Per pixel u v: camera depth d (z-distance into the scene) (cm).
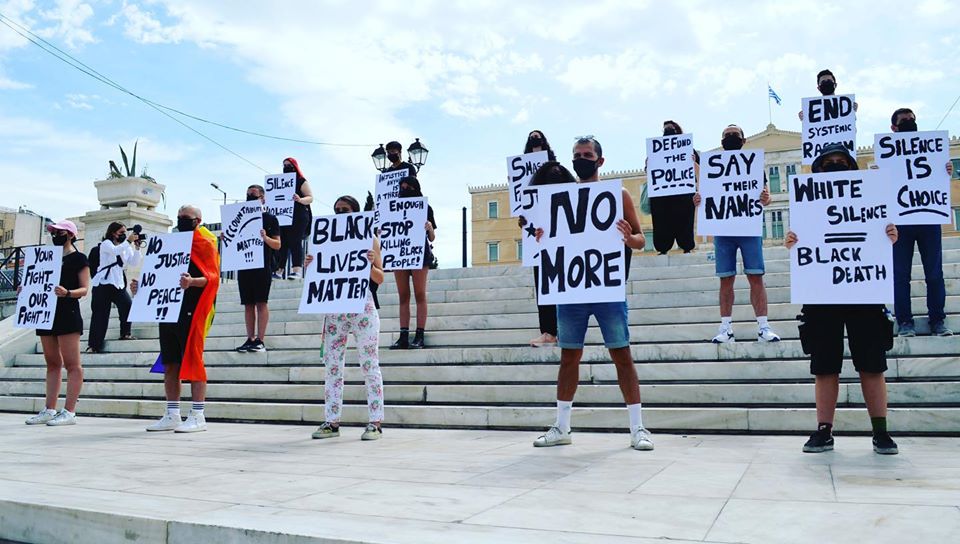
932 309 626
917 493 296
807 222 439
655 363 640
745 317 752
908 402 527
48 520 294
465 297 959
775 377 591
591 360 686
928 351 596
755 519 258
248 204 830
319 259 560
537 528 249
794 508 274
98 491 327
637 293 880
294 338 864
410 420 620
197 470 392
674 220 891
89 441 546
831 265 429
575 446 476
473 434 566
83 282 700
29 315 687
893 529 239
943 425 488
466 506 287
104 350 959
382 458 433
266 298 834
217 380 791
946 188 622
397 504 291
